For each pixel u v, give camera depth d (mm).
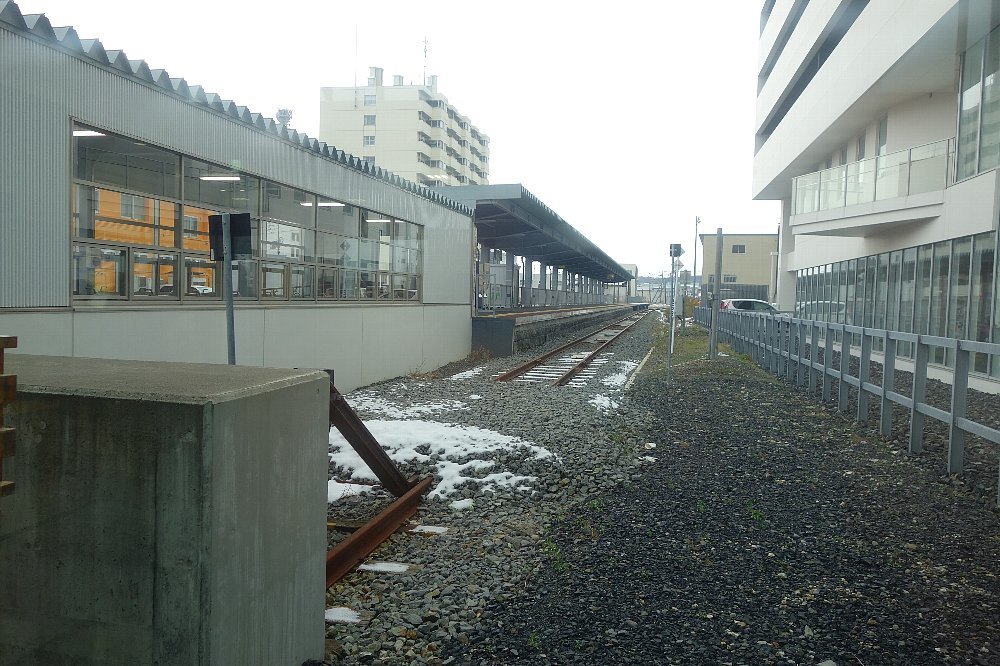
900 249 20703
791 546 5363
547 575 4832
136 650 2605
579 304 66500
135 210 8828
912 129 21984
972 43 16375
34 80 7273
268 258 11812
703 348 28062
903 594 4484
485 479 7219
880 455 8531
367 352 15289
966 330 15828
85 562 2635
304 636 3283
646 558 5105
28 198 7250
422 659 3725
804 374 16016
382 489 7094
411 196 17812
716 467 7898
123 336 8570
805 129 29766
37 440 2668
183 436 2514
